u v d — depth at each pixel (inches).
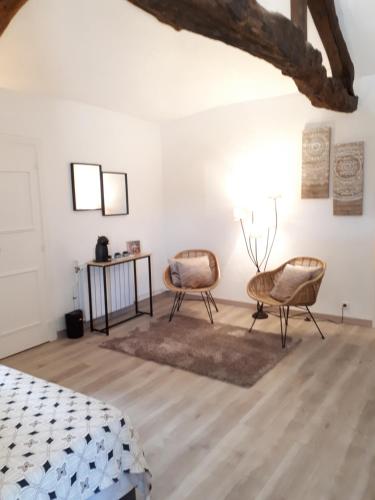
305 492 72.2
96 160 168.7
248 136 177.2
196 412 100.1
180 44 123.7
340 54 127.1
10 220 135.8
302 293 136.7
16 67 121.3
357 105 148.7
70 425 59.0
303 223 167.5
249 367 123.0
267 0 110.2
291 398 105.3
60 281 155.5
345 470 77.7
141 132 193.3
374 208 150.3
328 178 158.6
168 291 217.3
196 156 195.2
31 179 141.8
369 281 155.0
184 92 161.6
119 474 60.2
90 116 164.9
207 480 76.0
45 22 102.9
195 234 202.2
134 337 152.1
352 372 119.2
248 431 91.4
